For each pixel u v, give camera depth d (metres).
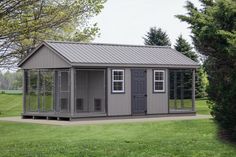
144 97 28.25
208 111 34.19
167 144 16.47
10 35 12.47
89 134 19.39
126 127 21.48
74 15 13.63
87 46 28.47
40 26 12.91
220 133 18.55
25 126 22.95
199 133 19.08
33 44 27.39
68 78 26.08
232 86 14.50
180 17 15.91
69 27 32.56
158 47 31.88
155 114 28.66
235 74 14.49
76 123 23.62
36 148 15.95
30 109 28.95
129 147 15.91
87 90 29.41
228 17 14.75
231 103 14.73
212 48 15.52
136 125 22.16
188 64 29.77
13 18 12.29
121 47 30.06
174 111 29.41
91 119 25.95
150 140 17.34
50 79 28.19
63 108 28.02
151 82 28.59
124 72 27.41
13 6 11.73
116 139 17.73
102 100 27.92
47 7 13.16
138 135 18.88
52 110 27.34
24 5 11.85
